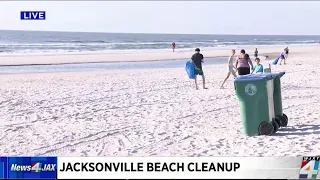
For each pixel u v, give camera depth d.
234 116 9.37
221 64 29.17
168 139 7.47
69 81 17.30
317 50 52.94
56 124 8.90
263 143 6.90
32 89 14.45
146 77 18.72
